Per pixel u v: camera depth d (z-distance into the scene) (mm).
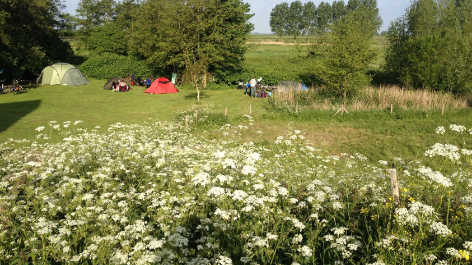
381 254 3295
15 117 16531
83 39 45656
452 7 28125
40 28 34219
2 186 4535
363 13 37219
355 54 21656
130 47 37500
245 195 3676
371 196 4781
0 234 3506
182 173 5367
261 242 3293
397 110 18250
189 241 3789
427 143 13016
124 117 17750
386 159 11445
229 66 31625
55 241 3322
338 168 8711
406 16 30219
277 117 17938
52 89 27141
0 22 26172
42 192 4277
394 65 29391
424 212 3424
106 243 3277
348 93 22531
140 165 5805
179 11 28250
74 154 6160
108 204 4078
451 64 23078
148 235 3506
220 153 4664
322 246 4000
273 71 30625
